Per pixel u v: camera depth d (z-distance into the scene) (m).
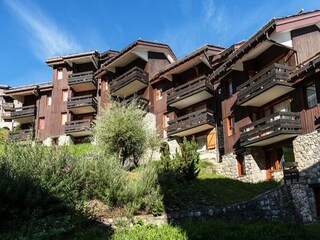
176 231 9.05
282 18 17.89
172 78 28.58
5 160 10.02
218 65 24.86
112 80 33.28
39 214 8.81
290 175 15.64
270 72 18.22
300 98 17.30
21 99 38.59
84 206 10.34
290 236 9.41
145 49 30.98
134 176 14.19
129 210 10.99
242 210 13.21
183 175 14.47
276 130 17.16
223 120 22.67
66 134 34.44
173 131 26.66
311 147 16.17
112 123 18.45
